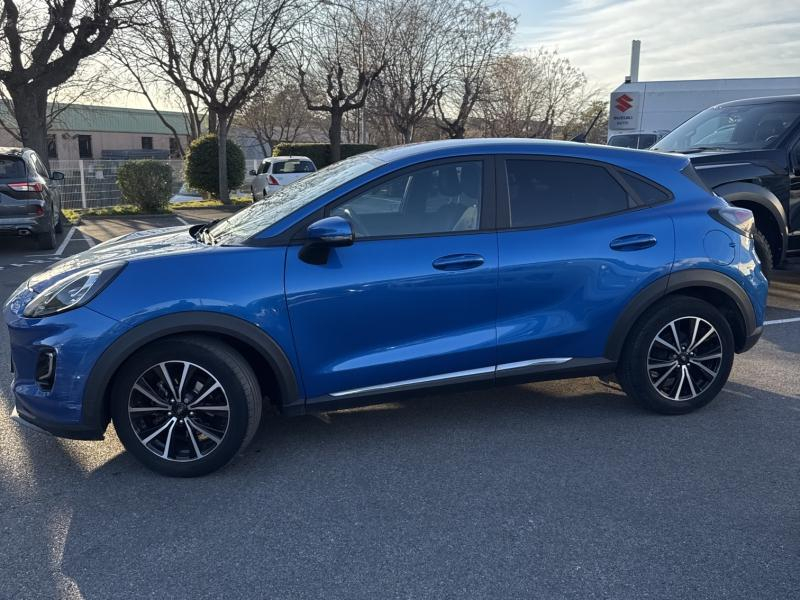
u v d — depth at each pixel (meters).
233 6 19.66
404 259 3.54
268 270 3.38
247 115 40.88
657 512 3.06
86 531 2.95
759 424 4.02
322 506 3.15
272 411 4.27
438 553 2.78
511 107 34.69
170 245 3.69
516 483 3.34
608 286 3.82
